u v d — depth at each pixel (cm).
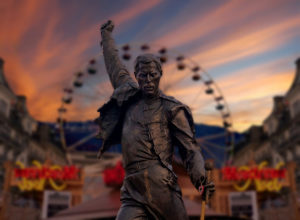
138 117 290
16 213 2845
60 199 2861
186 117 292
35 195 2984
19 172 2859
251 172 2983
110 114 309
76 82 3259
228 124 3572
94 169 3131
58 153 6569
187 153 276
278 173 3002
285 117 5275
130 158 282
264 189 2961
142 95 304
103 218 1379
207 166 253
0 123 4394
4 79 4684
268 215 3294
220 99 3650
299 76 4797
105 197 1587
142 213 264
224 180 3022
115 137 316
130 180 275
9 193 2792
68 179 2948
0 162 4184
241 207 2905
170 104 291
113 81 330
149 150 278
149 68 285
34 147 5616
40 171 2883
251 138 6303
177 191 273
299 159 4441
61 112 3294
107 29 355
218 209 2945
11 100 4856
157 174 268
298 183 4338
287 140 4791
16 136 4909
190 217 1364
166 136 284
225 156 3472
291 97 4959
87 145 3494
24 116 5294
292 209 2902
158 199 264
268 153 5734
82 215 1383
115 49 345
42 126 5959
